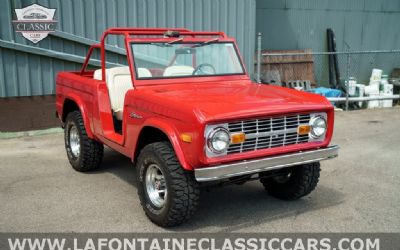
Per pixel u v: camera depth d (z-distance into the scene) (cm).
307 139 447
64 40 866
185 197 409
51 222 450
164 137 461
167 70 519
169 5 943
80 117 592
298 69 1288
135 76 494
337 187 555
